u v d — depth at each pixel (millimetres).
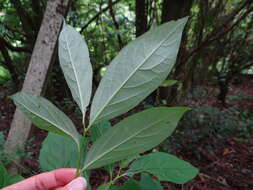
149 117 172
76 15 1991
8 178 352
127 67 192
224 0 2361
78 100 222
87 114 1782
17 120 863
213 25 2215
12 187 344
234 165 1656
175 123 173
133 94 193
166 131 178
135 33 2316
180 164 334
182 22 181
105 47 2361
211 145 1864
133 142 190
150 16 2129
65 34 237
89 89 223
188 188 1333
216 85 3311
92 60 2240
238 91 4301
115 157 203
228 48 2998
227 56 3213
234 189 1413
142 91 191
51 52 829
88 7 2287
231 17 1844
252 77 4688
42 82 834
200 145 1812
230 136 2061
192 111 2090
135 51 189
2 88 2623
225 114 2422
